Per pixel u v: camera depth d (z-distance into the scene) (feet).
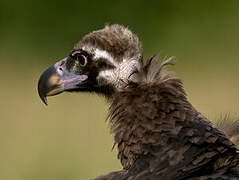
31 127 55.93
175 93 24.94
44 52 82.43
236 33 81.71
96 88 28.02
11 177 48.26
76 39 85.25
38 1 86.74
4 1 86.63
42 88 28.50
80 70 28.12
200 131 23.86
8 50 82.17
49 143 52.44
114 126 25.55
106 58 27.50
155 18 85.61
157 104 24.68
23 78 67.87
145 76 25.86
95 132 54.19
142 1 85.15
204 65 72.90
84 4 86.69
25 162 49.65
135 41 27.32
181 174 23.20
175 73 25.63
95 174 47.14
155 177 23.35
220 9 83.97
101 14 86.22
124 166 25.27
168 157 23.59
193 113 24.56
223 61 75.36
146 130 24.43
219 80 66.13
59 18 86.33
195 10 84.99
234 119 27.48
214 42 81.25
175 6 85.66
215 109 56.49
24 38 84.84
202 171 23.35
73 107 59.16
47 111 58.90
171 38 83.25
